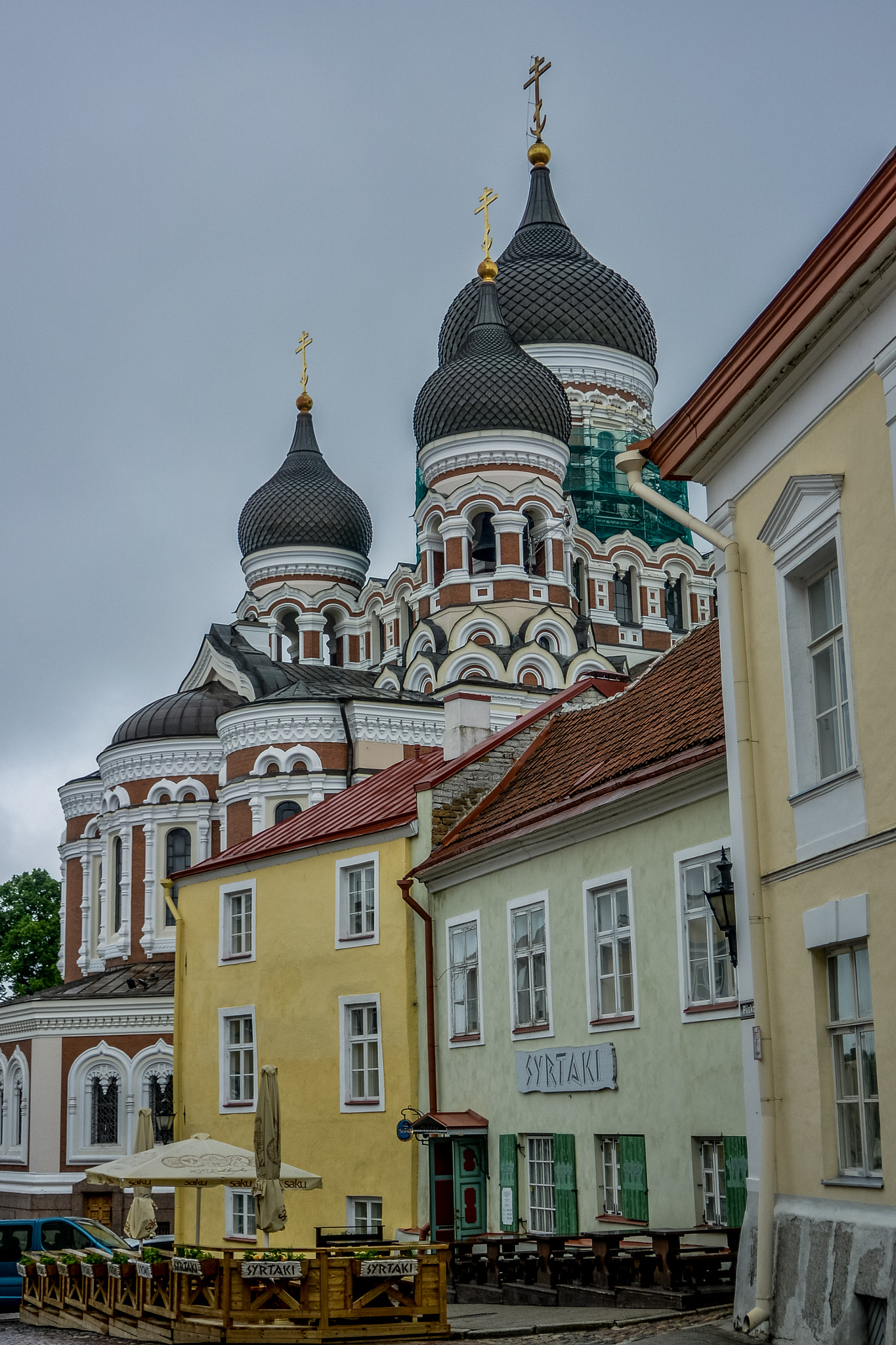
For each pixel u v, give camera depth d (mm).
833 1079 15648
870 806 14828
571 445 75438
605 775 23062
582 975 23469
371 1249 18625
